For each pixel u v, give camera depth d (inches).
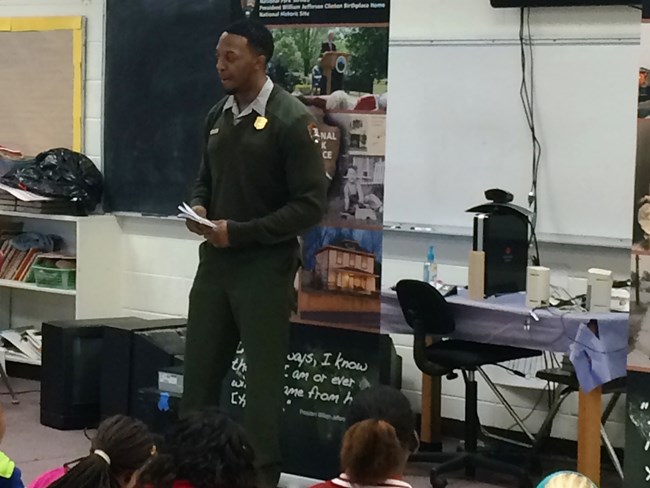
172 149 227.3
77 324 209.3
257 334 150.6
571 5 191.2
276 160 150.6
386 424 94.1
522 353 179.9
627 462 145.1
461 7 203.9
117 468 95.7
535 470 188.2
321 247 168.1
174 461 84.0
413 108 210.4
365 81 163.5
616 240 191.5
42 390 210.7
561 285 196.1
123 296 238.2
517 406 204.2
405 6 209.3
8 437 200.4
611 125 191.2
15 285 235.6
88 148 241.0
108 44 234.8
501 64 201.0
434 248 210.4
